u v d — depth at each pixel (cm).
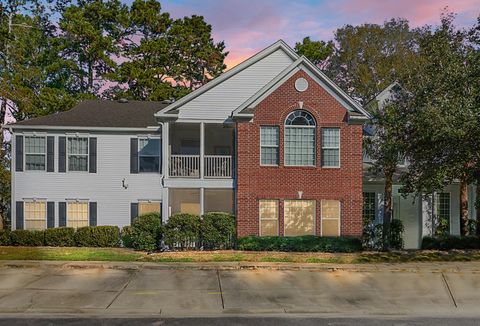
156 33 4616
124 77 4225
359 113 2261
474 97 1559
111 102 3008
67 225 2548
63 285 1437
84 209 2558
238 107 2305
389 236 2295
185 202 2595
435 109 1587
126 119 2688
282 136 2239
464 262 1828
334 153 2259
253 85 2473
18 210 2533
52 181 2548
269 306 1253
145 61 4375
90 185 2562
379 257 1930
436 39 1827
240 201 2220
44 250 2091
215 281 1511
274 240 2125
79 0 4597
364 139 2328
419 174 1873
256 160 2234
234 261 1806
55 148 2555
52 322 1091
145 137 2603
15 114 3588
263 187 2231
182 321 1111
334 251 2120
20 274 1579
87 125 2558
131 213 2572
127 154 2589
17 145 2539
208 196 2617
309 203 2250
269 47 2481
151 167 2602
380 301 1309
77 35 4169
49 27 4438
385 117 2052
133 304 1254
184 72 4597
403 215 2536
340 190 2252
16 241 2336
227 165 2442
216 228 2186
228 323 1098
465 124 1502
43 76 3912
